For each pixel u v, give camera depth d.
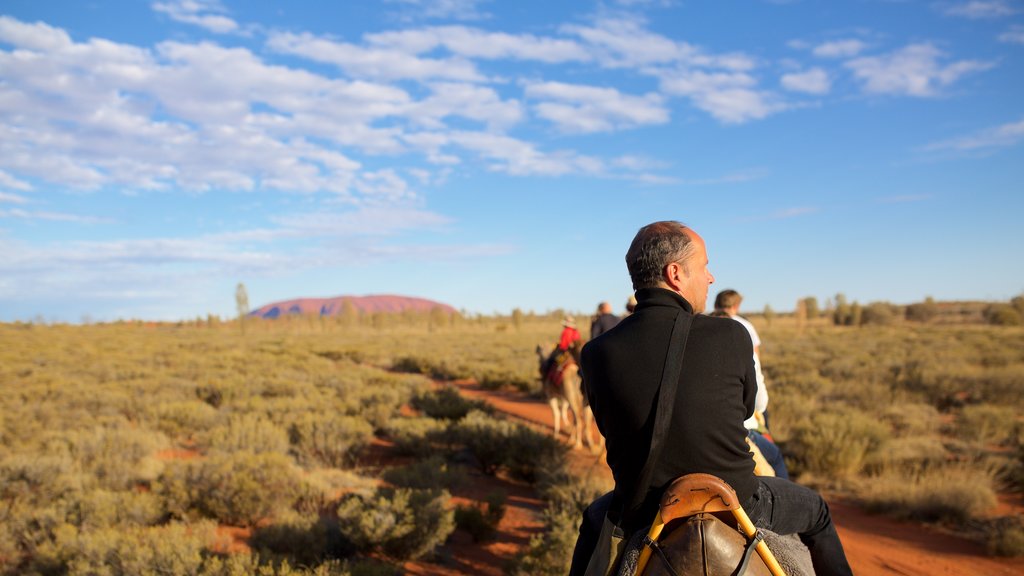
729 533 2.55
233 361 34.72
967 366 25.34
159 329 113.31
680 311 2.79
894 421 16.55
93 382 25.50
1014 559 8.02
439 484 10.84
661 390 2.61
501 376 27.69
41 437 13.74
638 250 2.95
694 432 2.59
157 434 14.48
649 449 2.63
